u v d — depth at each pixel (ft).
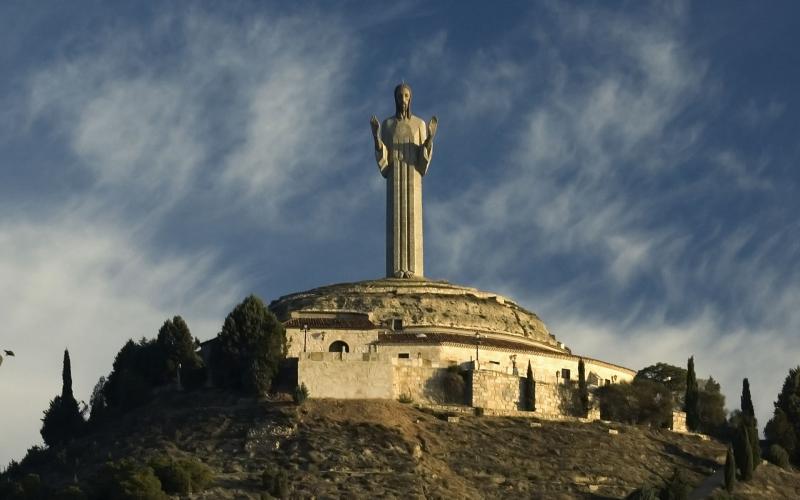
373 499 562.25
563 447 625.82
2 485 578.66
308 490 567.59
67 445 644.27
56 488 579.89
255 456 596.29
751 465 621.31
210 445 606.55
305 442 601.21
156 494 550.77
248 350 648.79
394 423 620.90
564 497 584.81
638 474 611.06
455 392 653.30
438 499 567.59
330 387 637.71
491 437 625.82
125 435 628.69
